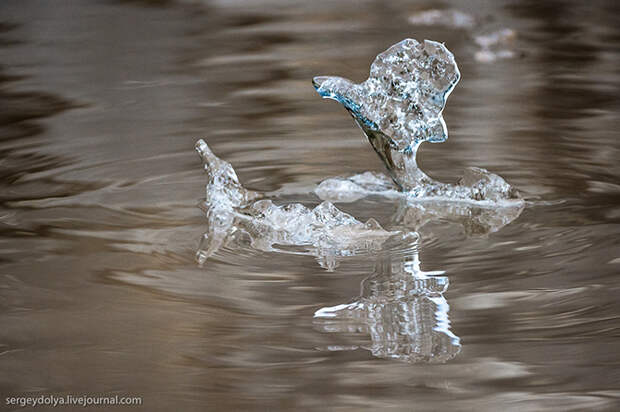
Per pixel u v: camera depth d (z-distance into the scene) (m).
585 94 11.14
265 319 10.48
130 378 10.41
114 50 11.53
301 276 10.55
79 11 14.02
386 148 10.76
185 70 11.37
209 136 10.98
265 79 11.29
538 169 10.82
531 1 14.01
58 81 11.30
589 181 10.78
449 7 13.46
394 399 10.38
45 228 10.66
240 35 12.05
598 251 10.59
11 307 10.50
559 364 10.42
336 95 10.73
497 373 10.41
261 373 10.41
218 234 10.65
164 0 14.86
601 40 11.52
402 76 10.74
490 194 10.73
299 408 10.38
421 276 10.55
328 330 10.47
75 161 10.88
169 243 10.62
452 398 10.38
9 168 10.85
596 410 10.38
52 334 10.46
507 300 10.51
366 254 10.60
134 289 10.53
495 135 10.95
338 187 10.78
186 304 10.51
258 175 10.83
